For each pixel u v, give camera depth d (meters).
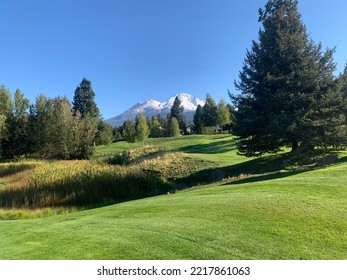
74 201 20.33
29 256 6.73
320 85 23.70
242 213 8.48
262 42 25.55
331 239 6.61
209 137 65.94
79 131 51.41
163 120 106.44
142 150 40.50
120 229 8.15
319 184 11.05
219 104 72.44
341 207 8.43
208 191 12.82
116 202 19.75
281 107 23.53
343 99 23.17
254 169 23.83
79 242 7.38
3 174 34.28
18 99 54.12
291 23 25.47
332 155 20.19
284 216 7.98
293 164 21.59
